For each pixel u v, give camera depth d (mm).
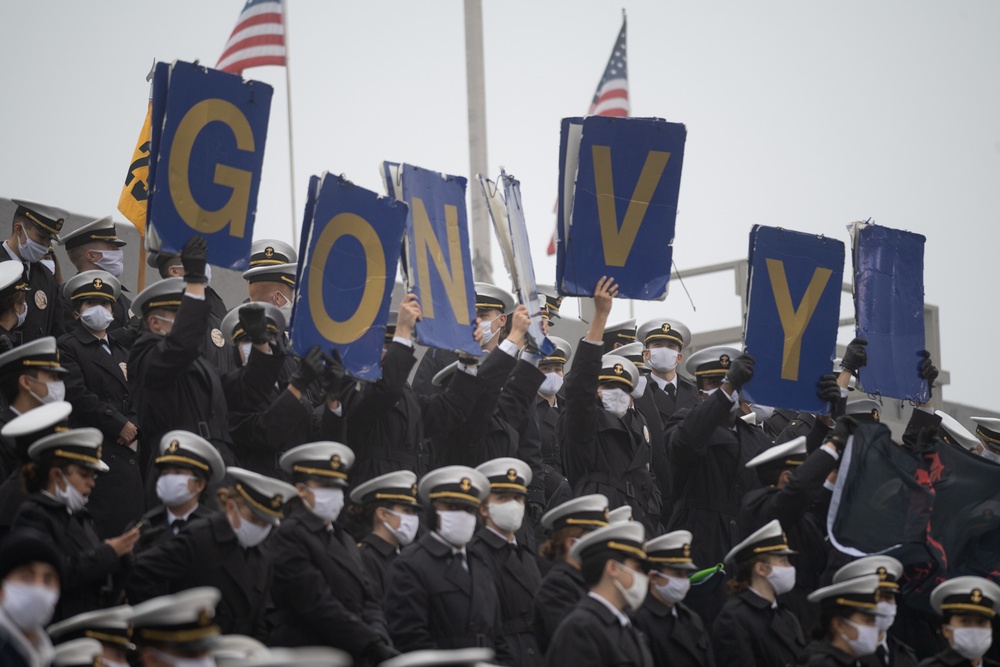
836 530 34062
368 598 28266
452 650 28641
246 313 31203
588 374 35000
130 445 32344
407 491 29859
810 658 30922
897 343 40531
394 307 47281
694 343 60062
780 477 35000
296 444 32219
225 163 31078
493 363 34094
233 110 31219
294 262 38094
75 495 26078
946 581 33844
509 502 30453
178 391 30547
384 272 32312
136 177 40281
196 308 30125
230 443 31125
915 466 35219
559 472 39875
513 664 29266
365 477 32562
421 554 29203
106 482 31812
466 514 29234
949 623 32656
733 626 31094
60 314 36156
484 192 35344
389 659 27094
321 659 19219
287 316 36500
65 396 32375
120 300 37688
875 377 39875
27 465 26047
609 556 27328
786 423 42625
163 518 27844
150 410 30328
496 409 35312
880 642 32750
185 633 21969
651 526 36125
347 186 31688
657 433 39594
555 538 30234
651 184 35875
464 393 33812
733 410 37094
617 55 67375
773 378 37938
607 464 35688
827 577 35625
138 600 26234
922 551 34750
